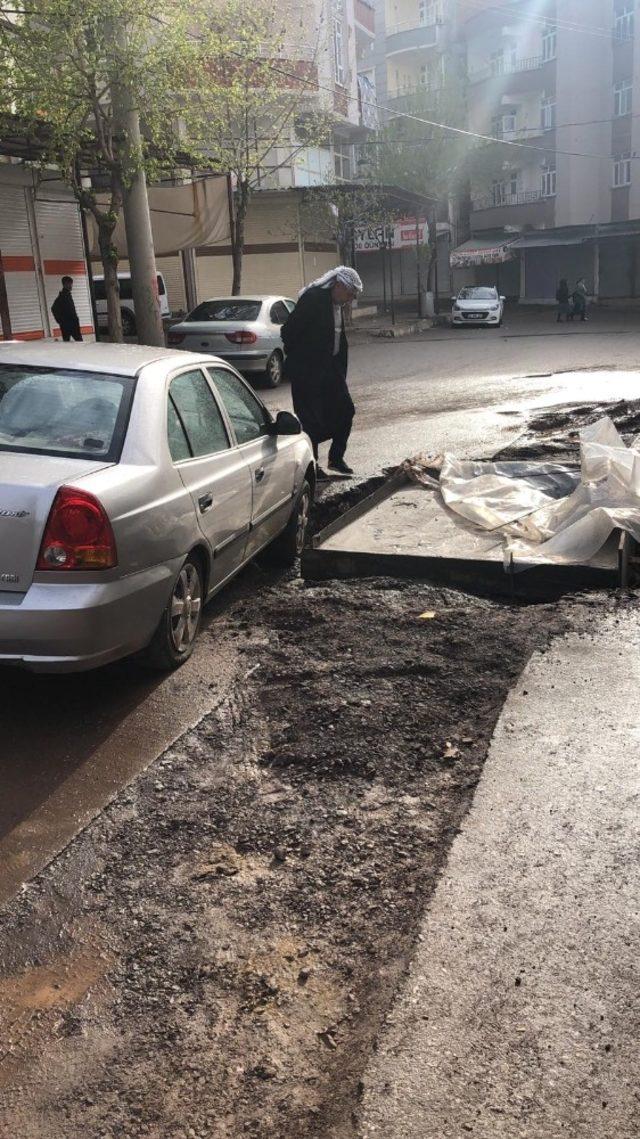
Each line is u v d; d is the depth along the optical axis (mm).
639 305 49625
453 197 53719
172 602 4793
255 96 22703
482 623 5277
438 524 6898
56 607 4012
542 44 52875
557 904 2932
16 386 4828
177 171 22062
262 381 18219
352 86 40906
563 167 52438
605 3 49781
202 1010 2676
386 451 10859
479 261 53969
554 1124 2193
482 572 5930
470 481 7785
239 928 3004
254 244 35656
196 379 5582
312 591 6035
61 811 3686
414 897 3102
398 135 43188
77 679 4863
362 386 17625
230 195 23391
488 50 55375
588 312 46406
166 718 4422
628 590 5637
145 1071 2471
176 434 5023
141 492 4418
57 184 20359
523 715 4148
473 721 4242
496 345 26703
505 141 49469
